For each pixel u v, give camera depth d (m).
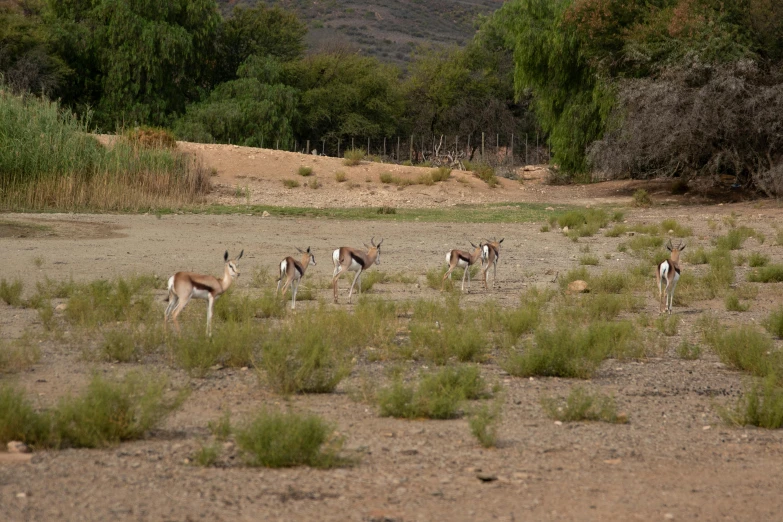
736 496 10.62
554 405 15.05
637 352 19.73
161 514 9.34
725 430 13.94
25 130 53.66
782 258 39.56
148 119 102.75
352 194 68.12
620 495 10.52
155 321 20.95
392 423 13.71
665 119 64.50
